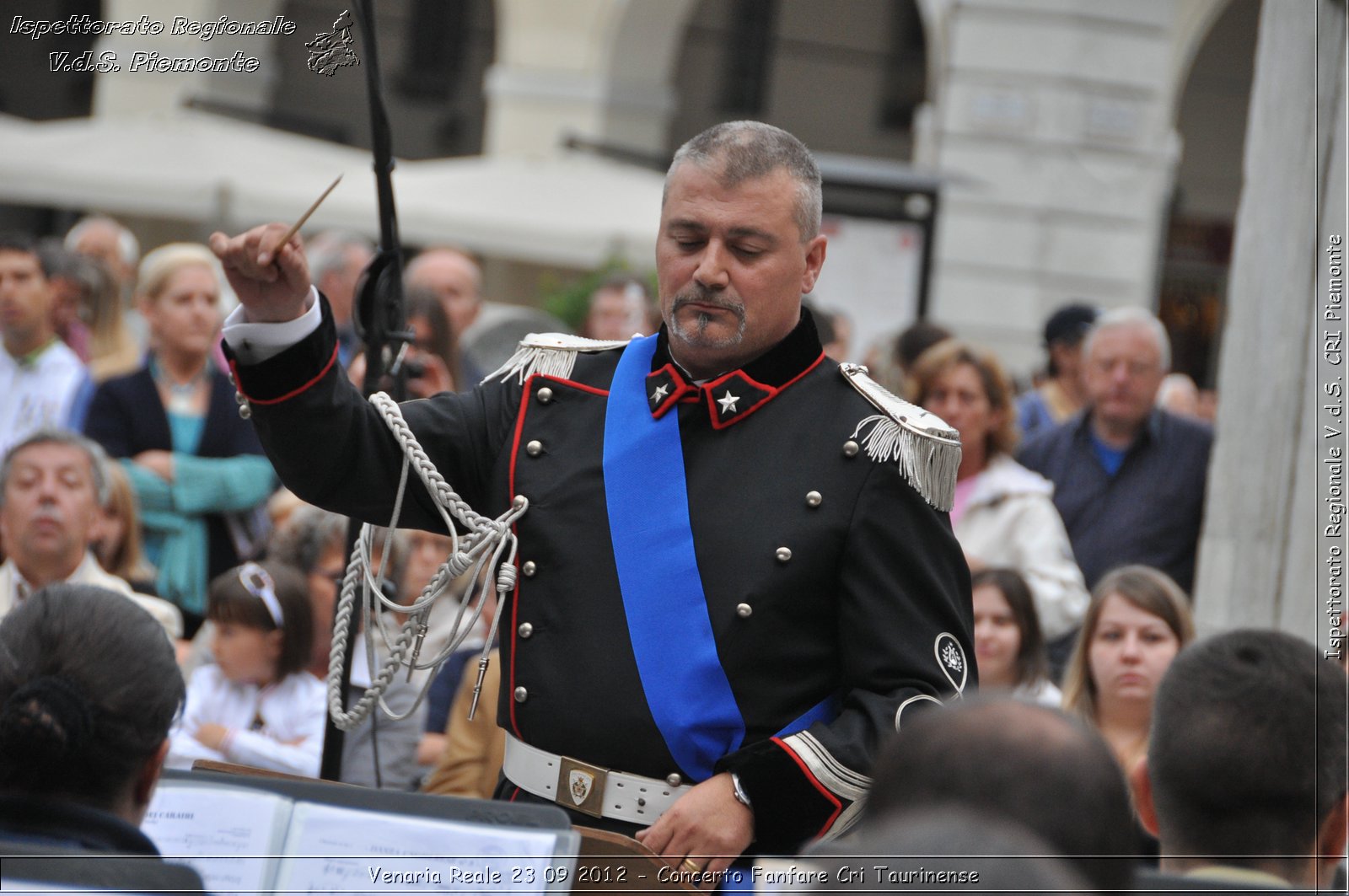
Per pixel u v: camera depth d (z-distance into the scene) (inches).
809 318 309.9
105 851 243.9
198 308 647.1
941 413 617.9
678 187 300.0
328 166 1318.9
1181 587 644.7
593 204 1315.2
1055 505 659.4
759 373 302.2
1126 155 1515.7
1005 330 1517.0
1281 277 454.0
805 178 302.2
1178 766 251.1
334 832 252.2
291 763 483.5
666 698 285.0
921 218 1071.0
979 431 618.5
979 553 603.5
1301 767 246.5
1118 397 648.4
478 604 302.8
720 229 295.6
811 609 291.0
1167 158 1521.9
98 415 641.0
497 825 251.6
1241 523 459.5
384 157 360.2
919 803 181.8
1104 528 649.6
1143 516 647.1
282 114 1486.2
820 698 292.4
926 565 293.0
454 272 834.2
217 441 637.3
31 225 1565.0
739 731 285.3
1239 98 2010.3
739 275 295.6
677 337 299.6
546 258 1291.8
